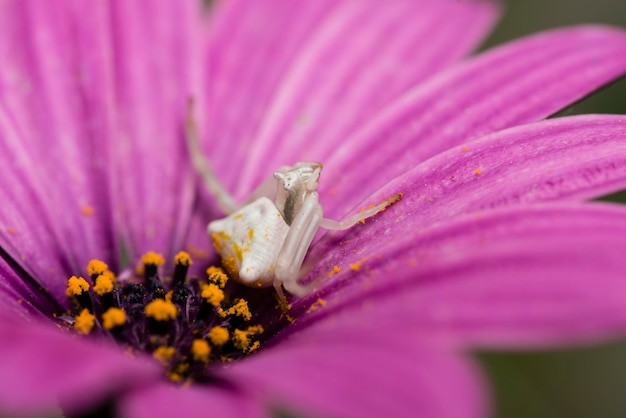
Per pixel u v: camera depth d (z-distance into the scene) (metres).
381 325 0.07
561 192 0.08
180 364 0.08
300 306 0.08
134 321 0.08
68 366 0.06
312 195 0.08
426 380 0.06
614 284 0.07
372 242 0.08
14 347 0.06
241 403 0.07
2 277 0.08
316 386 0.07
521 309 0.07
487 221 0.07
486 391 0.06
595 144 0.08
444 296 0.07
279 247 0.08
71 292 0.08
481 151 0.08
